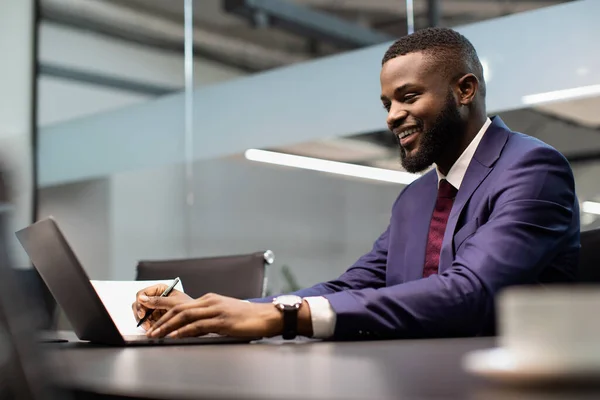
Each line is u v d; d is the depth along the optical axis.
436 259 1.57
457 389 0.53
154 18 5.88
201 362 0.82
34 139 4.67
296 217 6.10
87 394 0.63
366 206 5.17
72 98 5.25
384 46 2.81
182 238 6.00
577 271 1.46
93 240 5.09
